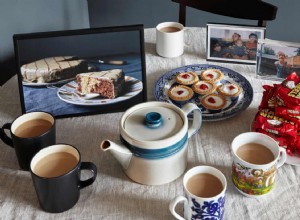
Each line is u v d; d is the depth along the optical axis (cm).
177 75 113
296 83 93
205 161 90
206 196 72
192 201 70
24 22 148
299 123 89
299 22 221
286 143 89
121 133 80
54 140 87
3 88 116
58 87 101
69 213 79
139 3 222
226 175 86
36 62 99
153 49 131
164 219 78
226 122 101
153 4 222
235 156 78
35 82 100
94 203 81
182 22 154
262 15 136
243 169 77
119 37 99
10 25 139
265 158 80
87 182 81
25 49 97
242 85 110
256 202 80
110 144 77
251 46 118
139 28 99
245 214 78
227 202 80
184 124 81
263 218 77
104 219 78
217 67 116
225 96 105
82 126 101
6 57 138
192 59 125
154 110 86
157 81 111
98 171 89
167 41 122
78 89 102
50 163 78
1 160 92
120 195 83
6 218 79
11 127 85
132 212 79
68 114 103
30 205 81
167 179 83
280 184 84
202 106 103
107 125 101
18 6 143
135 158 80
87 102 103
